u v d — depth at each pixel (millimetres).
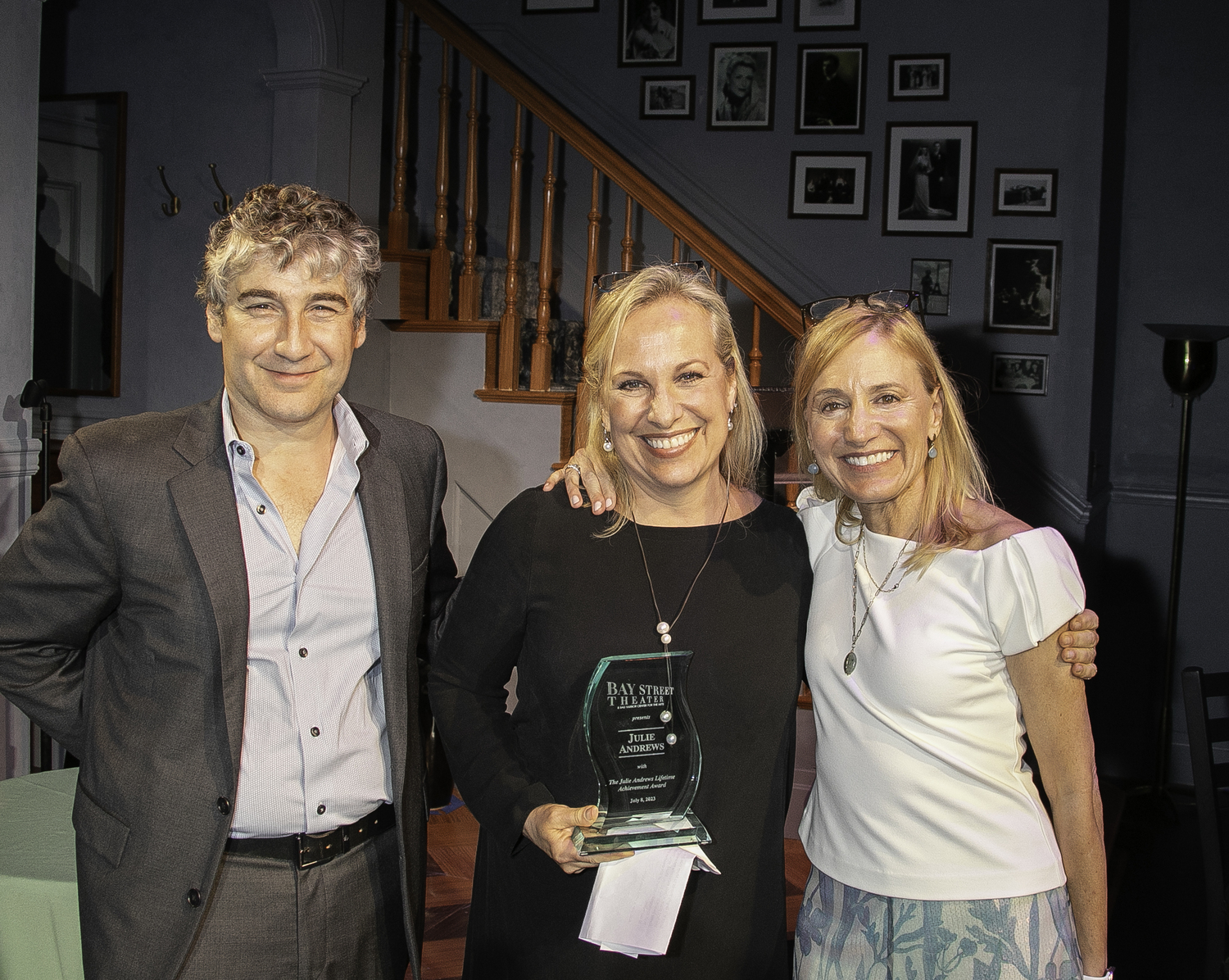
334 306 1416
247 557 1447
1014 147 4879
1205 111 4816
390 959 1576
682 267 1471
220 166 4352
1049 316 4844
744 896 1423
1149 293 4969
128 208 4535
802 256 5207
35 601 1435
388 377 4273
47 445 3059
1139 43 4902
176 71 4387
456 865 3295
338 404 1579
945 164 4977
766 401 3375
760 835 1442
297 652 1466
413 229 5418
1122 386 5027
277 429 1477
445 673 1511
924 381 1426
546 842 1300
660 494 1478
